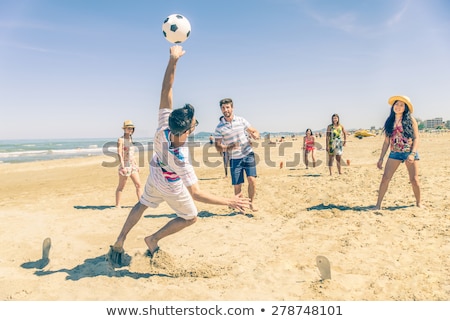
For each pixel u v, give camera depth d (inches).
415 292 120.1
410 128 217.3
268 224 215.0
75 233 209.9
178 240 187.9
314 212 235.3
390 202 247.9
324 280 131.9
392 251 157.8
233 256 163.0
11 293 129.0
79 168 727.1
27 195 382.3
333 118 402.3
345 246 167.2
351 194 285.7
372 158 660.1
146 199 146.3
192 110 127.6
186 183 130.1
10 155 1350.9
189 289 129.9
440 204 231.1
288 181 368.2
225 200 132.0
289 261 153.6
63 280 140.3
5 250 180.4
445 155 602.2
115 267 152.4
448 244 161.0
